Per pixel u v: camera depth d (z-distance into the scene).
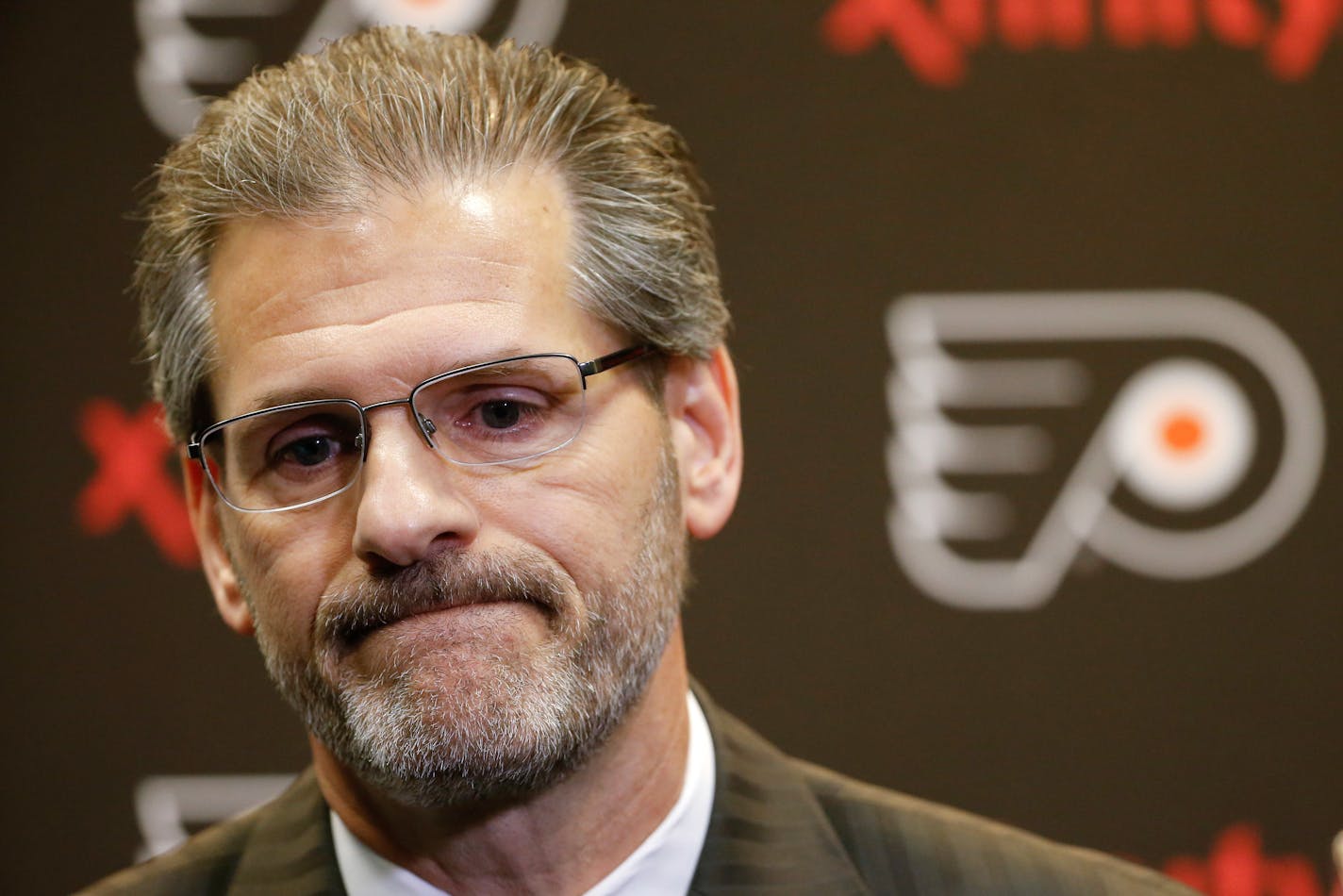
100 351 7.31
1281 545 7.07
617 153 3.96
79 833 7.26
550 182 3.81
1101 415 7.13
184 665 7.31
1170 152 7.15
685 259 4.09
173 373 3.92
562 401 3.69
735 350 7.24
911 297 7.20
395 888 4.00
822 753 7.16
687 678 4.26
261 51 7.29
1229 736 7.06
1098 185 7.17
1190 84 7.17
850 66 7.28
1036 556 7.14
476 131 3.73
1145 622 7.11
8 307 7.29
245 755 7.29
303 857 4.18
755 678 7.19
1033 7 7.24
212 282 3.78
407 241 3.60
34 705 7.28
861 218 7.23
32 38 7.31
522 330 3.63
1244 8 7.17
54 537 7.31
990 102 7.23
